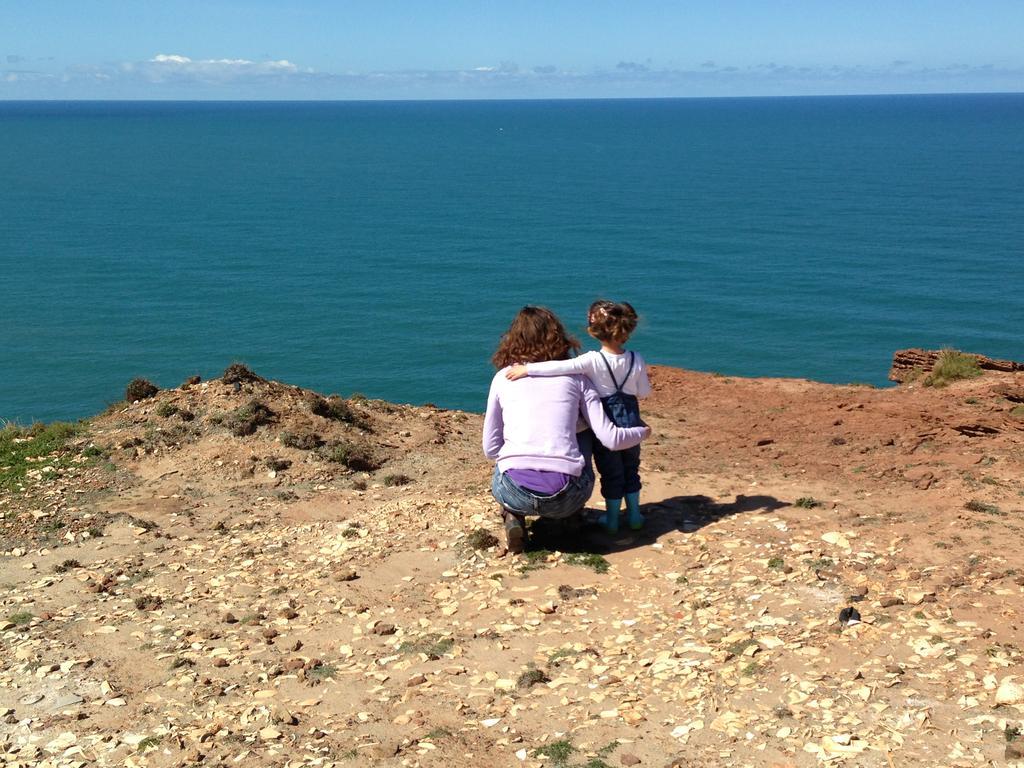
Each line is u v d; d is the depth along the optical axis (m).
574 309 81.06
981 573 5.37
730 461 9.09
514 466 6.26
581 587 5.93
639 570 6.10
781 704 4.22
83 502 8.91
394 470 9.93
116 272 97.81
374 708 4.67
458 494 8.38
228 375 11.59
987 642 4.52
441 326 75.19
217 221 139.00
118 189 183.38
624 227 132.88
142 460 9.93
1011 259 103.56
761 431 10.44
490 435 6.56
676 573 5.97
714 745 3.98
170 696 4.99
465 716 4.50
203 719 4.69
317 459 9.88
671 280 94.00
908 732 3.84
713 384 13.70
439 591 6.12
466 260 107.12
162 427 10.60
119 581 6.92
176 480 9.47
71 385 58.72
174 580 6.88
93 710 4.88
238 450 10.01
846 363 64.56
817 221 136.12
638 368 6.44
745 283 92.19
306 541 7.58
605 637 5.23
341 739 4.38
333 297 86.88
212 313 79.75
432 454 10.43
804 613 5.14
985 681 4.15
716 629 5.11
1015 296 84.81
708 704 4.32
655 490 7.87
